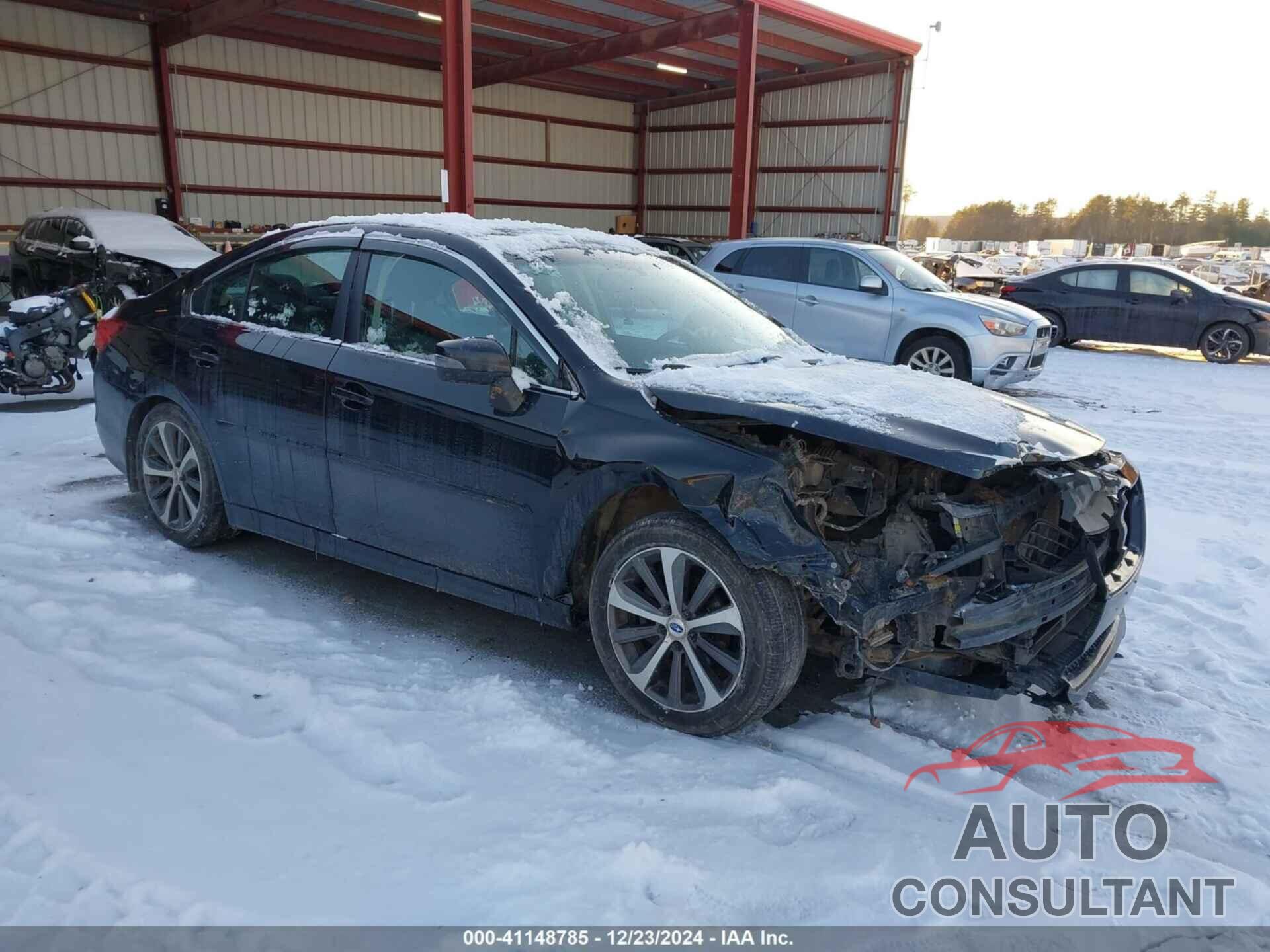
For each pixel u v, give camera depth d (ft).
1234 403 32.19
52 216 42.01
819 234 82.58
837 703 10.41
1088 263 47.50
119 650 10.52
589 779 8.45
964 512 8.70
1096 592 9.55
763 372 10.75
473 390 10.48
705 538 8.93
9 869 6.85
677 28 64.03
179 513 13.97
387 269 11.71
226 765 8.39
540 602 10.23
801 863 7.43
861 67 76.23
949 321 30.96
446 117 43.29
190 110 63.52
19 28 55.21
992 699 9.12
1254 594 13.96
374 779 8.38
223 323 13.26
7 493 16.53
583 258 12.16
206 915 6.47
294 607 12.15
